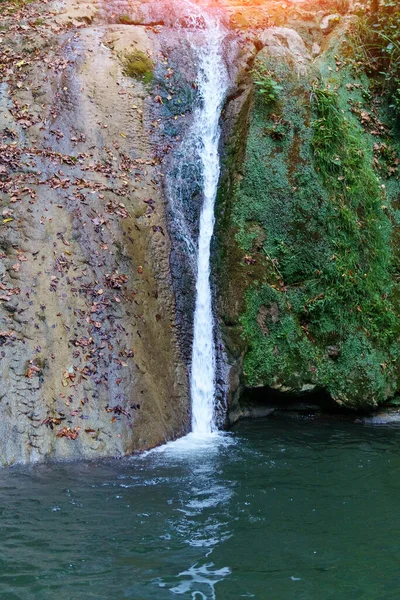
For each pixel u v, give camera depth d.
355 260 7.83
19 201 6.70
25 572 3.75
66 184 7.12
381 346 7.66
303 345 7.48
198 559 3.98
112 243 6.92
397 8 9.42
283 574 3.84
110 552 4.02
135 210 7.41
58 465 5.44
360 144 8.55
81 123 7.94
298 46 8.73
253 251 7.71
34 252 6.43
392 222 8.45
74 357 6.04
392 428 7.23
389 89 9.21
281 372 7.36
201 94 8.80
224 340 7.42
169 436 6.38
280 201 7.83
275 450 6.25
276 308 7.53
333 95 8.33
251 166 7.93
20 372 5.75
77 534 4.24
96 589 3.60
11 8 9.37
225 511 4.71
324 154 7.98
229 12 9.77
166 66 8.88
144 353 6.57
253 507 4.80
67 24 9.23
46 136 7.62
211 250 7.89
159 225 7.54
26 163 7.14
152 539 4.22
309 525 4.53
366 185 8.27
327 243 7.75
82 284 6.49
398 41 9.31
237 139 8.30
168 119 8.52
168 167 8.09
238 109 8.56
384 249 8.20
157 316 7.02
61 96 8.09
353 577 3.82
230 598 3.55
